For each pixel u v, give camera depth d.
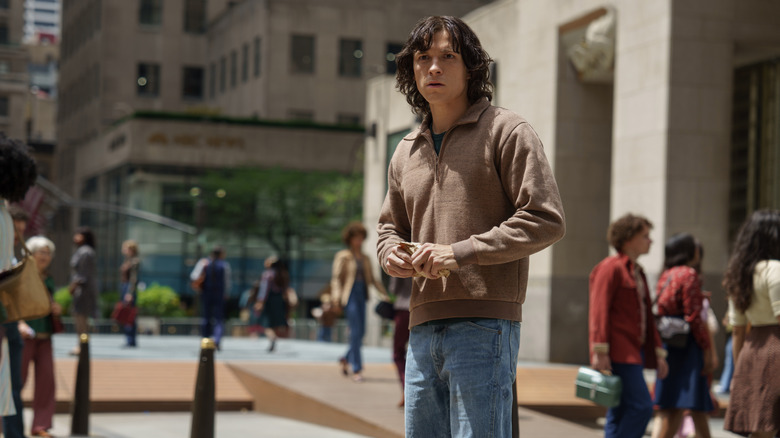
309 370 13.20
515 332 3.69
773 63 15.85
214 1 66.62
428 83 3.73
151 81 65.69
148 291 39.03
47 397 9.32
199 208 34.97
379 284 12.25
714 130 15.30
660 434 7.89
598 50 16.91
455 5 59.53
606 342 6.91
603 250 17.98
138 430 10.20
